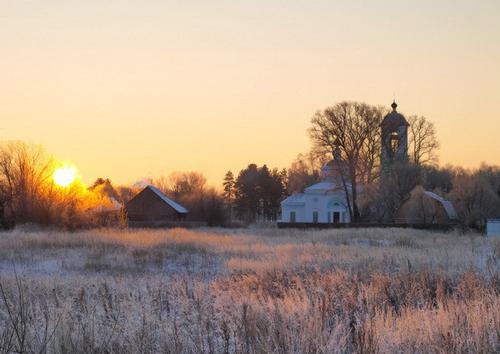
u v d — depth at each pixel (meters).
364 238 51.78
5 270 27.41
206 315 11.98
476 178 73.94
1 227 66.94
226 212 91.56
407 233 57.22
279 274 21.67
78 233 52.88
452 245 38.00
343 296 14.88
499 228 64.00
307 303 13.05
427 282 18.89
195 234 54.34
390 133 94.00
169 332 10.63
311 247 36.41
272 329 10.36
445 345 9.90
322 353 9.54
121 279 19.89
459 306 13.42
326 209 106.50
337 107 90.75
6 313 12.25
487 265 22.03
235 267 26.05
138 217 95.25
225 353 9.79
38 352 9.70
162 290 16.17
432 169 99.31
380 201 85.50
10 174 68.88
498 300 13.56
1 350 9.36
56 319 11.13
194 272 26.33
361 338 9.85
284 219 109.88
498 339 10.42
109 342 10.16
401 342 10.34
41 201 66.06
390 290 17.22
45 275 23.22
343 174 91.06
